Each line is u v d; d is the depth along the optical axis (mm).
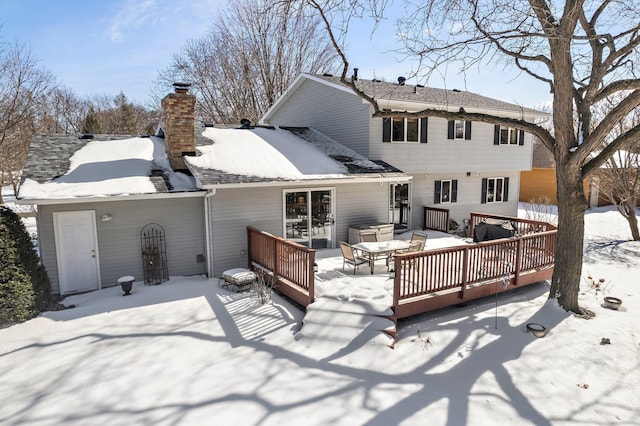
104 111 47438
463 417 4941
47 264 9375
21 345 6684
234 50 30641
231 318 7887
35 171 10227
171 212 10648
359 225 13773
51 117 35656
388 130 15109
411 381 5762
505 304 8891
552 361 6387
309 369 6023
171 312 8188
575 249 8297
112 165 11328
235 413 4938
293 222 12344
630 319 8055
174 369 5984
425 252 7719
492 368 6156
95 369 5957
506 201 20797
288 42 27438
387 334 6871
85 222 9719
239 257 11289
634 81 7305
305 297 8086
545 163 30672
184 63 31797
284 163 12445
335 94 16234
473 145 17625
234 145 13453
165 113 12125
